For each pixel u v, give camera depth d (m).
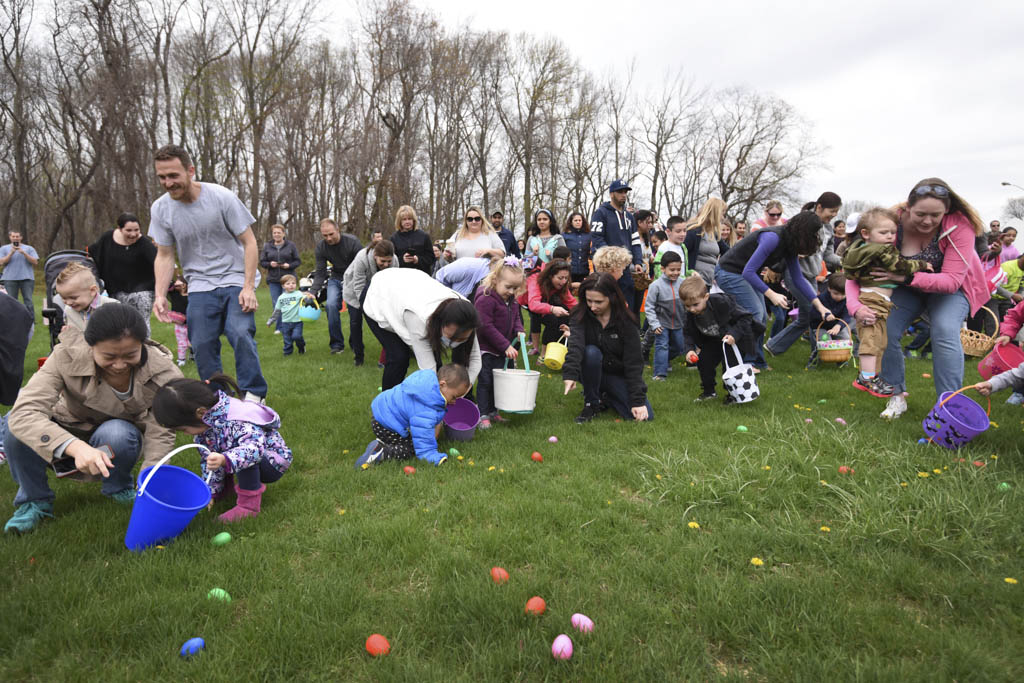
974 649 2.01
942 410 3.85
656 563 2.58
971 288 4.30
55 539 2.79
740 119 41.16
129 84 24.61
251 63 29.38
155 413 2.79
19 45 26.22
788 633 2.10
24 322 3.22
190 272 4.61
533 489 3.43
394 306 4.35
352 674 1.95
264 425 3.20
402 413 3.90
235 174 32.28
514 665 1.96
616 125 38.72
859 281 4.68
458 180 32.50
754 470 3.52
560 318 6.67
